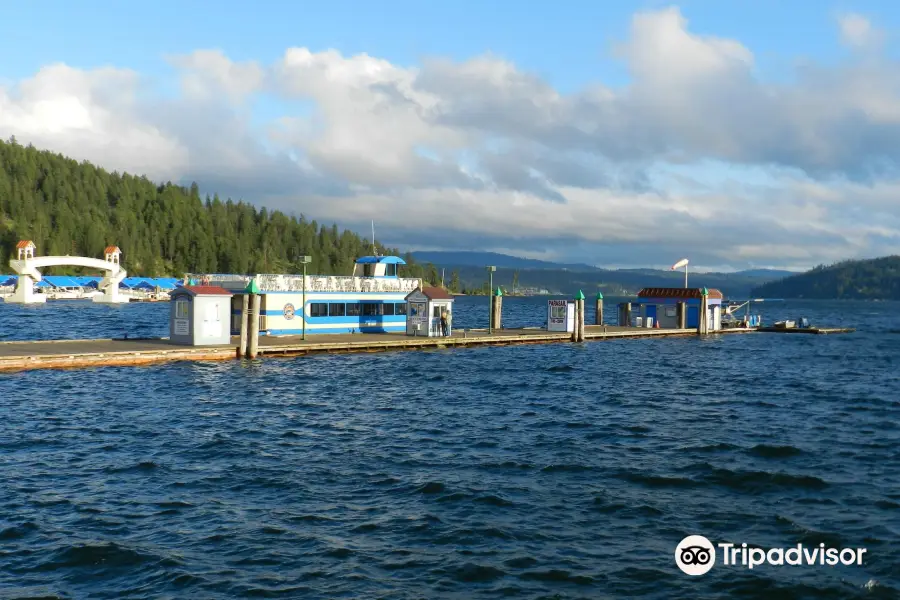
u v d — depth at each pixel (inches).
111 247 7194.9
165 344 1972.2
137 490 820.0
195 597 564.7
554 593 577.3
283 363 1893.5
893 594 582.9
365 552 650.2
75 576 598.2
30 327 3486.7
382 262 2610.7
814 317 7278.5
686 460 975.6
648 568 625.3
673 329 3265.3
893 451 1041.5
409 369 1888.5
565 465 943.7
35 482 843.4
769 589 589.6
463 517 740.0
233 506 769.6
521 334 2726.4
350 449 1022.4
